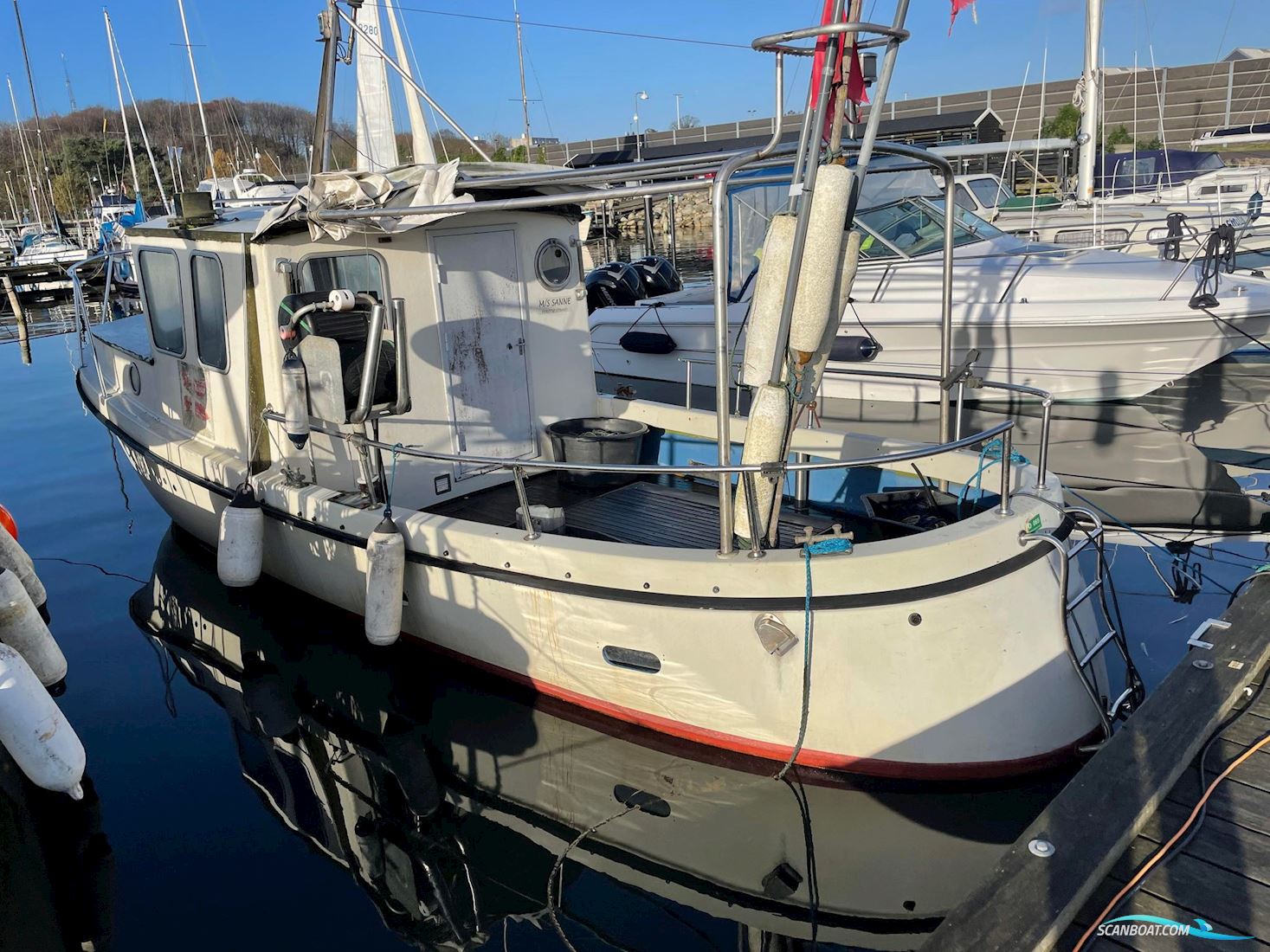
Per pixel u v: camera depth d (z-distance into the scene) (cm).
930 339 773
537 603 414
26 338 1268
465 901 338
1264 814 279
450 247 513
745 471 349
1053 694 366
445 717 459
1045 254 836
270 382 504
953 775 361
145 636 559
